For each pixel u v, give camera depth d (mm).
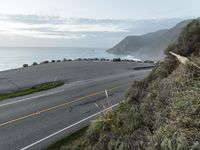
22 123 13062
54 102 17484
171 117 5207
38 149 9883
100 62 47156
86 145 6605
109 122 6836
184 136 4332
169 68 8672
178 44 9289
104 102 17000
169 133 4516
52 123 12953
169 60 8875
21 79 27391
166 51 9516
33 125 12711
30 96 19719
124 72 33156
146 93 7402
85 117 13797
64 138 10789
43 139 10852
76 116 14070
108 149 5465
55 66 38250
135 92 7789
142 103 6352
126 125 5949
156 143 4492
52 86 23859
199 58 7340
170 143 4234
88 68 36031
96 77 28844
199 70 6672
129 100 7641
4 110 15727
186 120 4734
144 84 8492
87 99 18141
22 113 14914
